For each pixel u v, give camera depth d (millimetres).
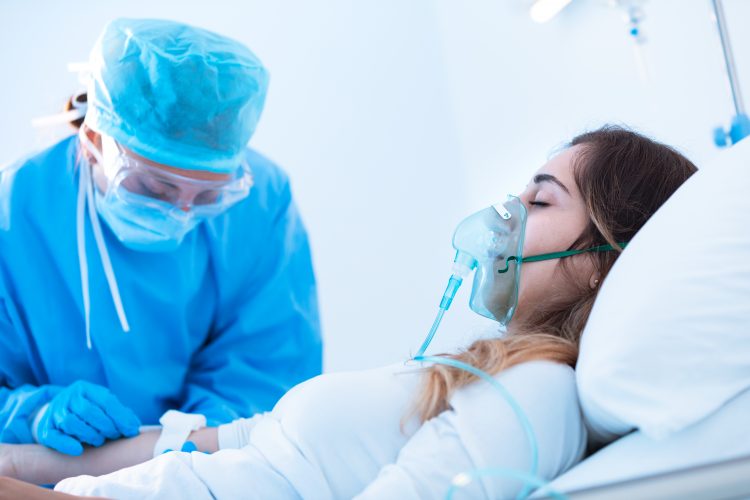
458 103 3045
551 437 1061
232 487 1127
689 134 2305
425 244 3160
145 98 1813
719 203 1120
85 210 2051
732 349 1021
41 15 3023
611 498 864
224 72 1851
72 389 1811
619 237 1348
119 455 1751
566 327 1330
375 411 1152
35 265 2016
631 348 1021
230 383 2197
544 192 1397
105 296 2037
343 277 3184
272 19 3232
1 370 2029
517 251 1324
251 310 2256
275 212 2307
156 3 3131
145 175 1857
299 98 3240
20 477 1730
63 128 2131
